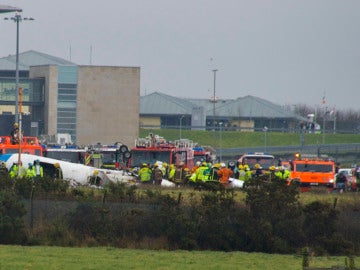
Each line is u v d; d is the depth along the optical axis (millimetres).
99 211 97500
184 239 96750
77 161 190125
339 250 98125
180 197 100250
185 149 190125
